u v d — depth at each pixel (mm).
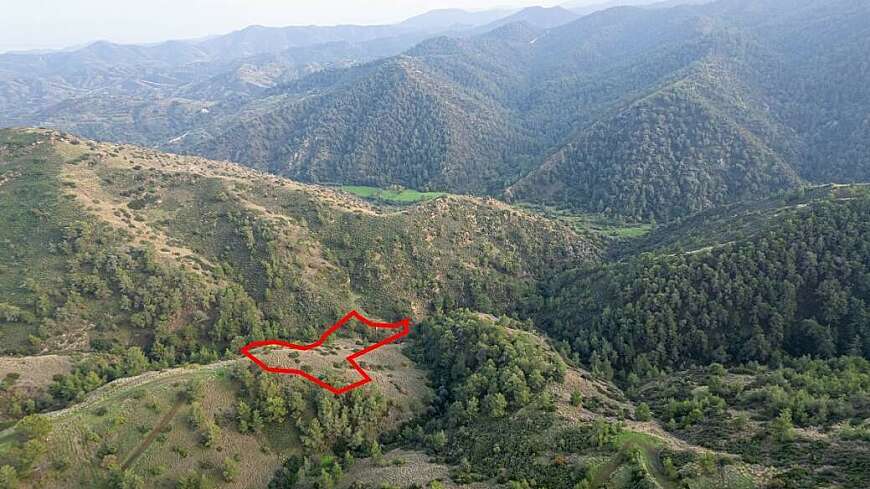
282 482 84750
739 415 83125
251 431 90562
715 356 119312
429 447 90938
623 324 127562
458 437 90438
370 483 80938
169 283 130125
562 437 81500
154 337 123000
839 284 120250
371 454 91125
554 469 75000
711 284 127438
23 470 72125
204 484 78125
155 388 90938
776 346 117688
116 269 127938
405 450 92000
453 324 126000
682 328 124250
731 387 95688
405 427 99812
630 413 92125
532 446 81500
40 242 131875
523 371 98812
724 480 66562
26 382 100938
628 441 76688
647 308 128000
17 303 117750
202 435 85438
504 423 89188
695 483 66562
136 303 125000
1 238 131875
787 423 75375
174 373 99562
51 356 110250
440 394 108062
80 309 121062
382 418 99938
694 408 87688
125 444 80938
